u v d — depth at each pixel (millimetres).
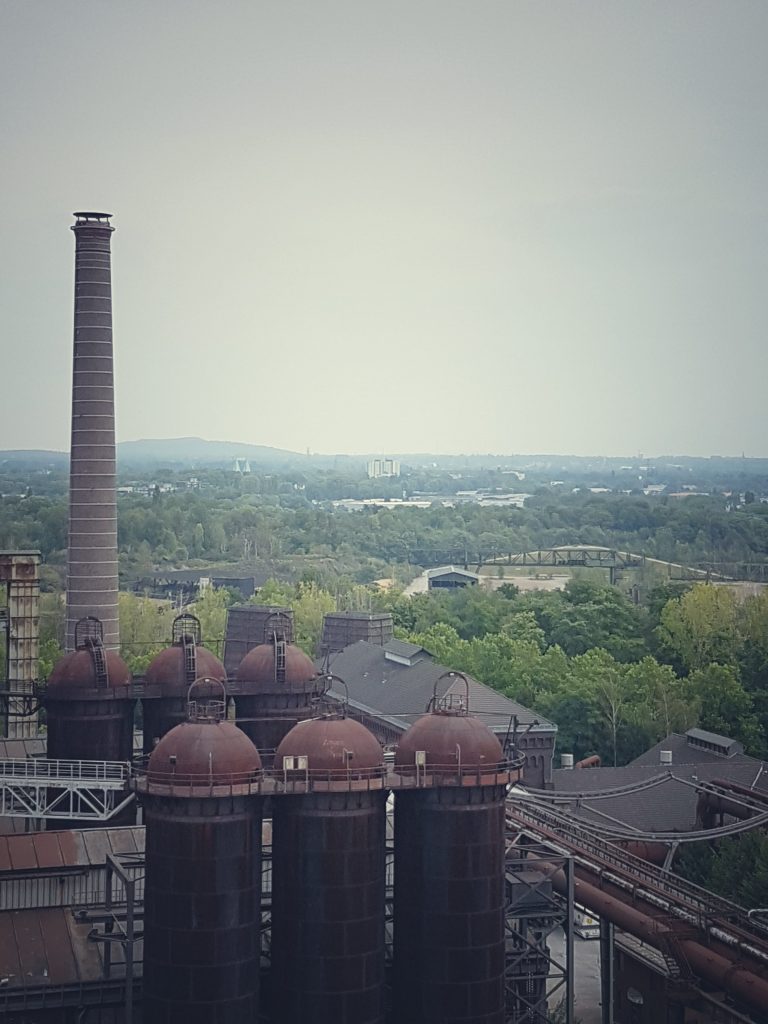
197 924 70938
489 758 75750
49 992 74312
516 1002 81500
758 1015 75812
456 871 74875
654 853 102938
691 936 73875
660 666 178875
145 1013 72125
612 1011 83250
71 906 82125
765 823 98625
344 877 72812
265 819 88312
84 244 129125
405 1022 75500
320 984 72375
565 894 81438
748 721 154250
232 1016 71125
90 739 97000
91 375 128625
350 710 138000
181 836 71312
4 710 130750
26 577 129250
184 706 98625
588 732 152000
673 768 118812
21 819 100312
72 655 98500
